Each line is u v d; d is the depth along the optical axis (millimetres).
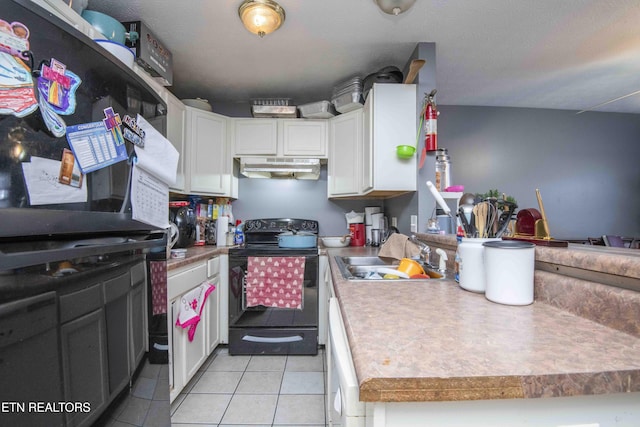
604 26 1748
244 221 2928
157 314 1135
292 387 1813
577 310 722
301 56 2066
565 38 1867
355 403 496
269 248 2350
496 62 2178
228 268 2289
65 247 686
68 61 698
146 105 1055
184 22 1689
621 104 3016
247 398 1700
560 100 2932
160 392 1146
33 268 607
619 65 2227
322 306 2277
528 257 802
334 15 1630
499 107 3094
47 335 637
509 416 465
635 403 478
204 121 2418
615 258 646
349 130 2381
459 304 814
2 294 544
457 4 1550
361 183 2266
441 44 1929
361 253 2084
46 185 640
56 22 663
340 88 2352
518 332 611
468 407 462
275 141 2594
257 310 2248
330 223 2961
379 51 2006
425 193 1949
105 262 827
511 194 3084
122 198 905
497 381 441
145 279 1052
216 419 1520
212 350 2139
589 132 3193
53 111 660
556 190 3141
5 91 557
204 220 2637
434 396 437
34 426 604
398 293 936
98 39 1226
